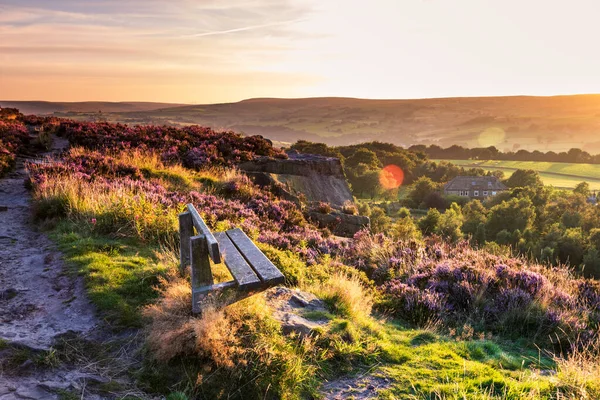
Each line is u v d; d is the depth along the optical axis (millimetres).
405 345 5617
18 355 4043
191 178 14867
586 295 8062
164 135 20875
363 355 5070
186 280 5676
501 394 4344
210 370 4188
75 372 4004
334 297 6500
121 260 6574
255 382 4148
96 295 5312
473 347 5703
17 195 10797
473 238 72375
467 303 7422
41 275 6082
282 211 13664
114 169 12797
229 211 10789
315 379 4512
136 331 4758
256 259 4879
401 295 7500
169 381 4086
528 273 8133
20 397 3488
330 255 10430
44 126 23391
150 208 8578
